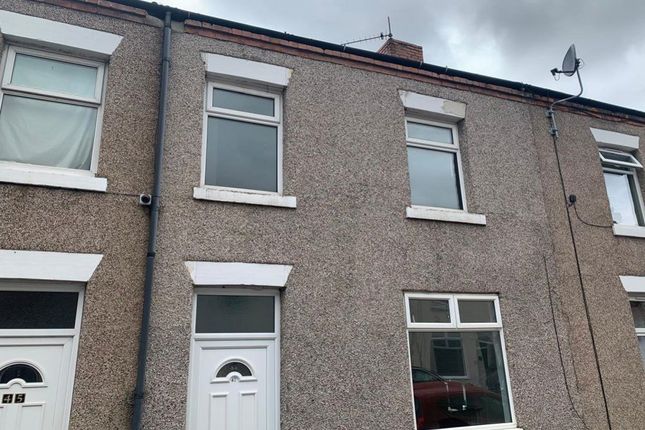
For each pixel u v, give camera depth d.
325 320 5.68
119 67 5.61
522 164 7.66
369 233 6.26
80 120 5.55
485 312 6.71
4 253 4.62
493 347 6.62
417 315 6.28
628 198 8.80
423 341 6.26
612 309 7.46
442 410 6.07
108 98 5.47
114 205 5.16
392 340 5.94
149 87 5.70
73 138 5.47
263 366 5.45
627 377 7.17
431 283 6.38
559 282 7.23
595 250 7.71
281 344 5.48
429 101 7.31
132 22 5.84
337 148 6.45
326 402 5.39
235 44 6.27
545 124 8.15
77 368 4.60
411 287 6.25
